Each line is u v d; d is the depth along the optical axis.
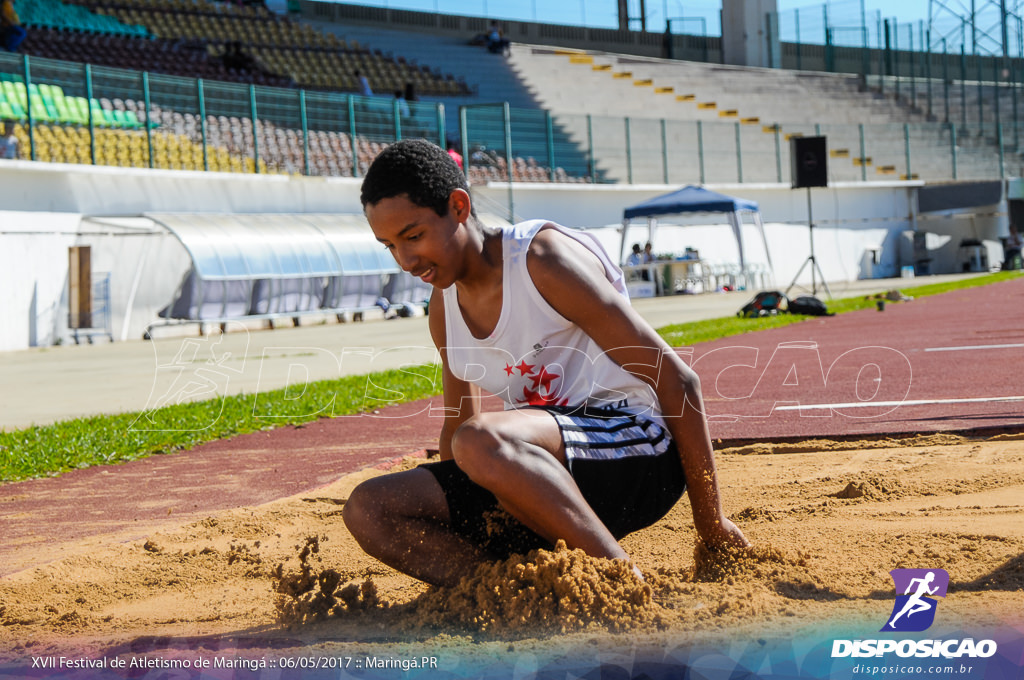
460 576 2.27
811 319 15.87
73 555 3.33
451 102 35.06
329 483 4.68
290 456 5.72
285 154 24.42
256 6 35.00
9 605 2.72
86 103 20.44
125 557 3.34
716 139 35.69
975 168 41.12
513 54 40.41
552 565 2.05
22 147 18.88
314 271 22.00
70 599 2.80
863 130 38.94
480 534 2.29
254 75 30.17
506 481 2.06
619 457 2.25
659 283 29.16
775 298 16.88
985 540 2.79
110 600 2.80
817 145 22.34
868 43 47.84
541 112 30.94
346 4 41.25
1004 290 21.98
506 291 2.23
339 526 3.74
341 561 3.14
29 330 18.50
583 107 37.41
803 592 2.29
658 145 34.16
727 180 35.44
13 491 4.95
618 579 2.07
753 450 4.94
